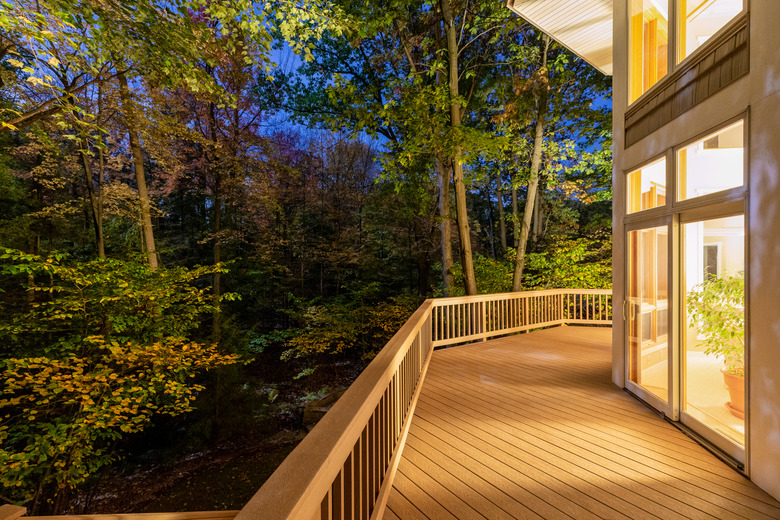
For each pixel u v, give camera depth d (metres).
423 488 2.55
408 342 3.26
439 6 10.21
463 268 9.95
